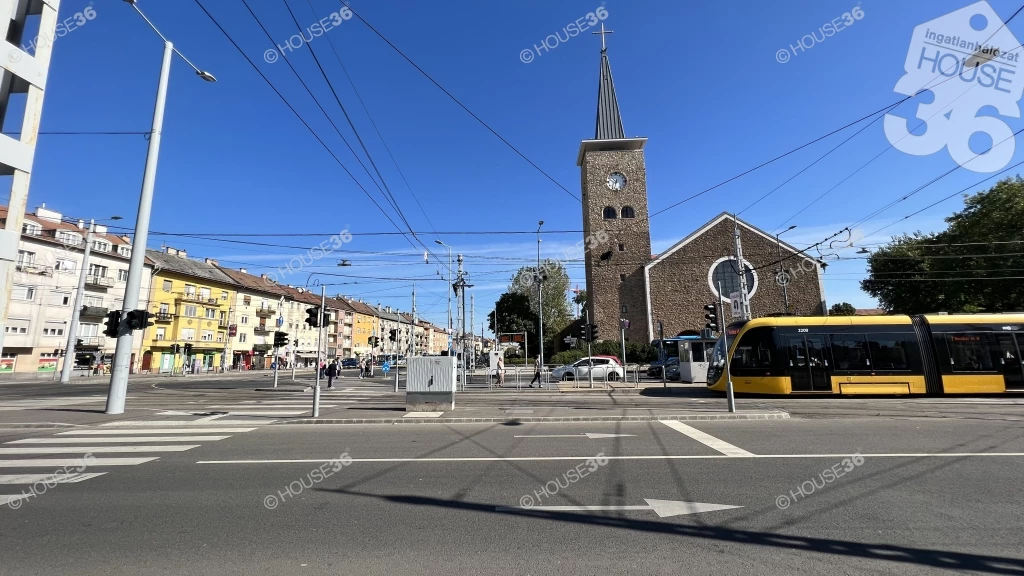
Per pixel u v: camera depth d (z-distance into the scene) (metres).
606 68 53.16
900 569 3.74
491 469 7.00
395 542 4.36
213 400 18.08
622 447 8.48
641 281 48.56
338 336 90.06
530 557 4.02
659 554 4.05
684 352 27.39
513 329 69.50
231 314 63.44
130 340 13.80
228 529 4.70
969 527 4.59
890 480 6.20
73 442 9.27
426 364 14.22
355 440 9.44
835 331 17.89
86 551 4.19
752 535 4.44
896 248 41.81
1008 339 17.30
